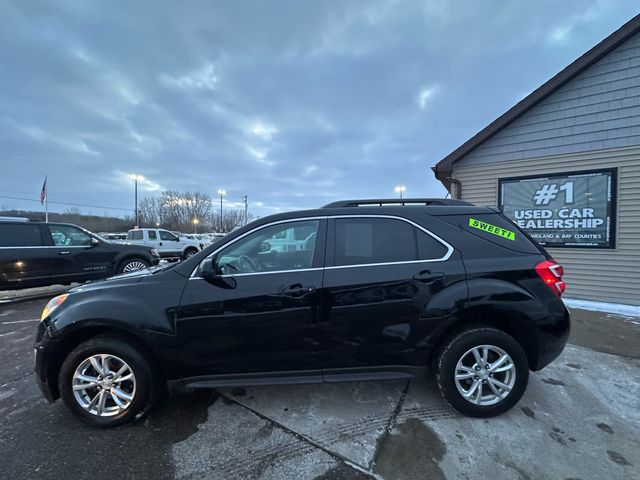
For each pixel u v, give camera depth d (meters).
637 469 1.96
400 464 2.02
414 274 2.46
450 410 2.58
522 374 2.45
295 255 2.59
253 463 2.04
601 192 5.98
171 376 2.45
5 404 2.71
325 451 2.14
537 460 2.04
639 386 2.96
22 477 1.93
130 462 2.05
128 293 2.44
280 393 2.86
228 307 2.42
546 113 6.43
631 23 5.46
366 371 2.51
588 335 4.28
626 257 5.84
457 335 2.45
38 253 6.52
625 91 5.73
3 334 4.51
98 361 2.40
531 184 6.62
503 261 2.54
